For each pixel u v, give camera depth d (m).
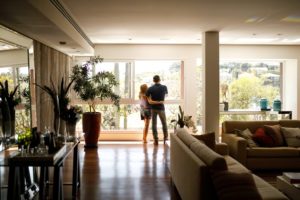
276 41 7.39
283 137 5.39
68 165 5.28
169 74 8.02
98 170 4.95
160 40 7.11
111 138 7.82
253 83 8.30
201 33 6.12
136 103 7.95
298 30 5.85
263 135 5.25
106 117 7.92
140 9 4.16
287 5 4.02
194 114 7.84
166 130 7.23
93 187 4.12
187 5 3.97
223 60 8.09
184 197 3.21
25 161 2.74
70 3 3.83
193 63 7.79
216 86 5.96
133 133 7.84
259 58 7.95
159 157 5.85
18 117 3.66
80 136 3.97
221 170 2.52
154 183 4.29
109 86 6.86
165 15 4.53
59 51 6.20
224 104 7.70
